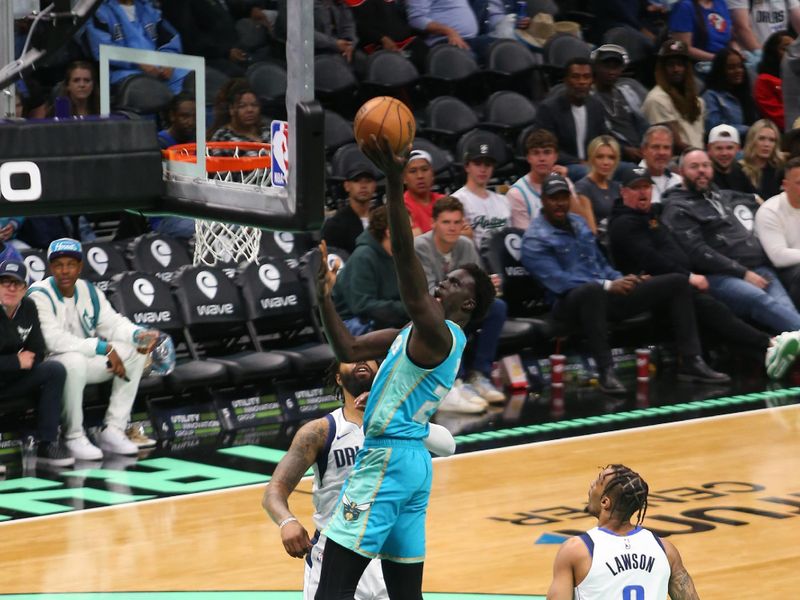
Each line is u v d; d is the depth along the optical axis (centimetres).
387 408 881
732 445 1655
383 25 2342
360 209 1941
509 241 1981
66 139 791
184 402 1772
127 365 1659
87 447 1638
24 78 885
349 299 1806
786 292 2092
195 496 1484
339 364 963
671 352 2089
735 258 2089
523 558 1263
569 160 2170
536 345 2009
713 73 2430
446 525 1363
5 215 778
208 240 1684
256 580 1218
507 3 2506
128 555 1290
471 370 1877
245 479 1552
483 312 926
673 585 888
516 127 2284
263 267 1875
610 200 2078
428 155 1945
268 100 1260
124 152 808
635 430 1733
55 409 1614
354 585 885
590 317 1938
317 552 923
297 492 1488
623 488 872
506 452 1634
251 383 1820
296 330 1927
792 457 1598
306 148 759
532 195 2023
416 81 2270
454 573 1226
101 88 1081
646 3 2702
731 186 2194
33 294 1620
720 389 1955
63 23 830
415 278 837
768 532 1330
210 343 1894
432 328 855
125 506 1448
